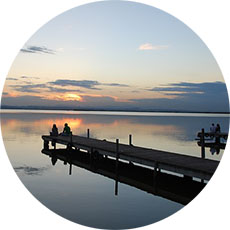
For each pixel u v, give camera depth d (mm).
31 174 17656
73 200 13047
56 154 22406
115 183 15289
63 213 11711
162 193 12594
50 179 16500
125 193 13906
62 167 19484
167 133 40812
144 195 13633
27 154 24031
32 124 52188
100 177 16641
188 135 38500
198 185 13242
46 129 43031
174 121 72000
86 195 13664
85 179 16344
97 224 10875
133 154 15023
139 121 69688
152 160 13398
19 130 41312
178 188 12875
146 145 29516
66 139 22578
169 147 28156
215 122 69375
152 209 12086
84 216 11547
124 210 11961
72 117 83938
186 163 12750
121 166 17344
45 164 20469
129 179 14438
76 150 23438
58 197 13359
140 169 16547
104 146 18250
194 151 25672
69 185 15164
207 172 11250
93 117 88125
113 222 10898
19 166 19828
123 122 64625
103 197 13297
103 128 47406
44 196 13602
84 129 45219
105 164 17906
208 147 27109
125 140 33438
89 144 19281
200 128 49250
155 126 53406
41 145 28812
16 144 29203
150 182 13742
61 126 49000
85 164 18375
